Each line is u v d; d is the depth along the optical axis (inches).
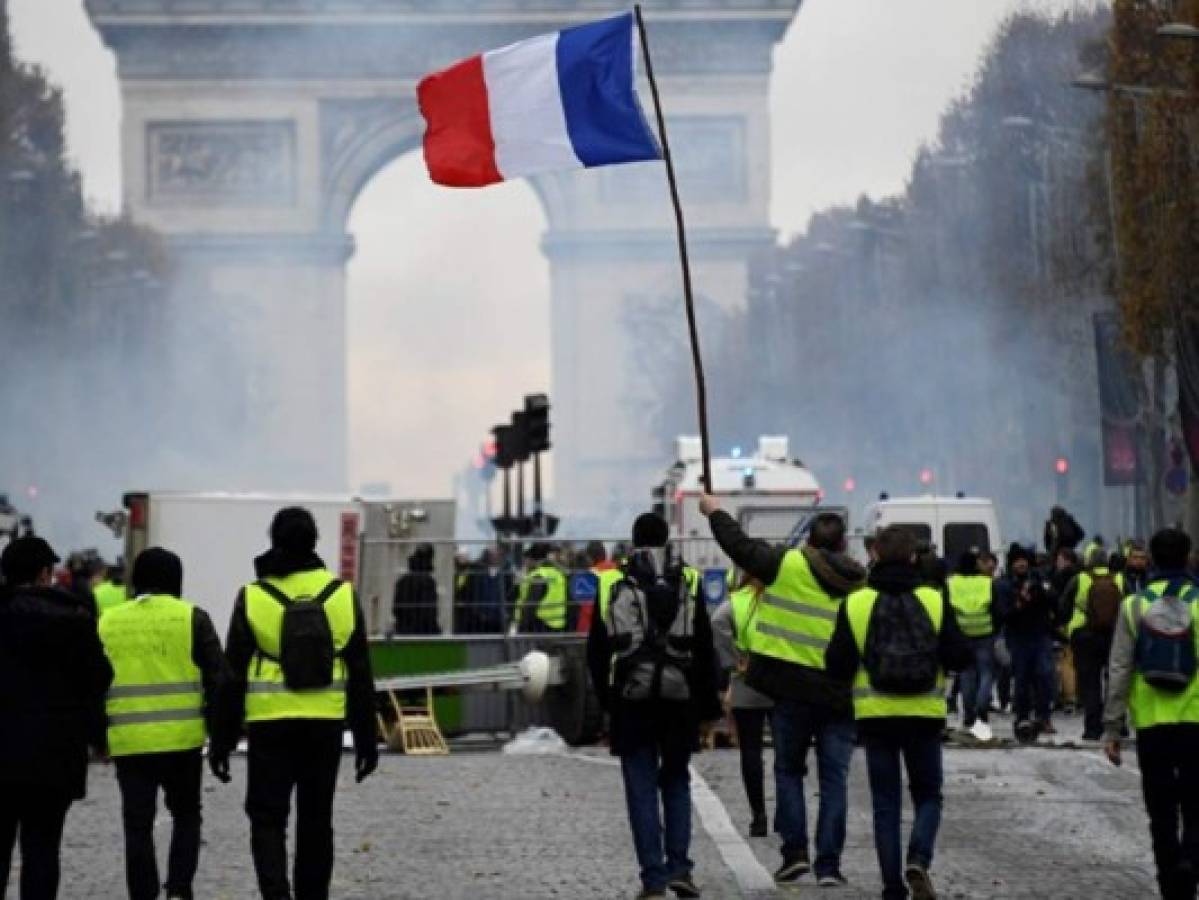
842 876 1379.2
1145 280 3924.7
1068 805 1792.6
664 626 1301.7
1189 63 3868.1
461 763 2274.9
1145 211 3934.5
